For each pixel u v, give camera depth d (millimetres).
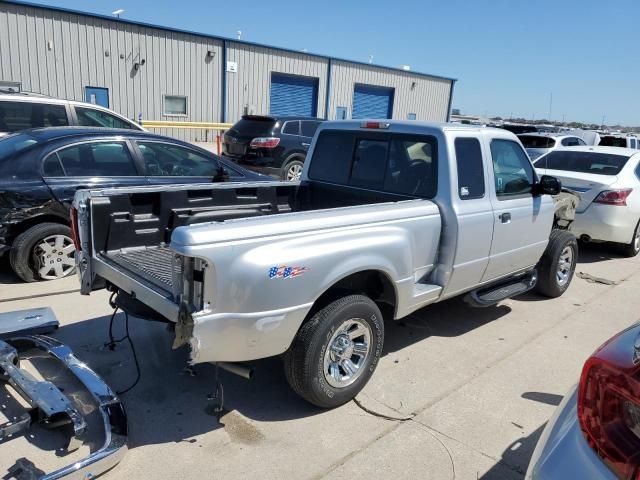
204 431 3248
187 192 4270
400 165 4379
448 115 33750
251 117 12500
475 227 4191
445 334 4855
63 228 5582
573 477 1780
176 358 4148
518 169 4824
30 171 5352
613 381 1800
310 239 3115
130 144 5969
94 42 19578
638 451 1669
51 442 3057
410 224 3752
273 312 2971
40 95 8695
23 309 4859
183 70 21969
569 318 5449
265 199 4859
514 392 3869
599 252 8422
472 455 3123
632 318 5543
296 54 25375
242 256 2840
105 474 2830
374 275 3854
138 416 3377
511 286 5117
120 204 3893
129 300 3631
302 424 3357
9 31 17875
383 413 3516
